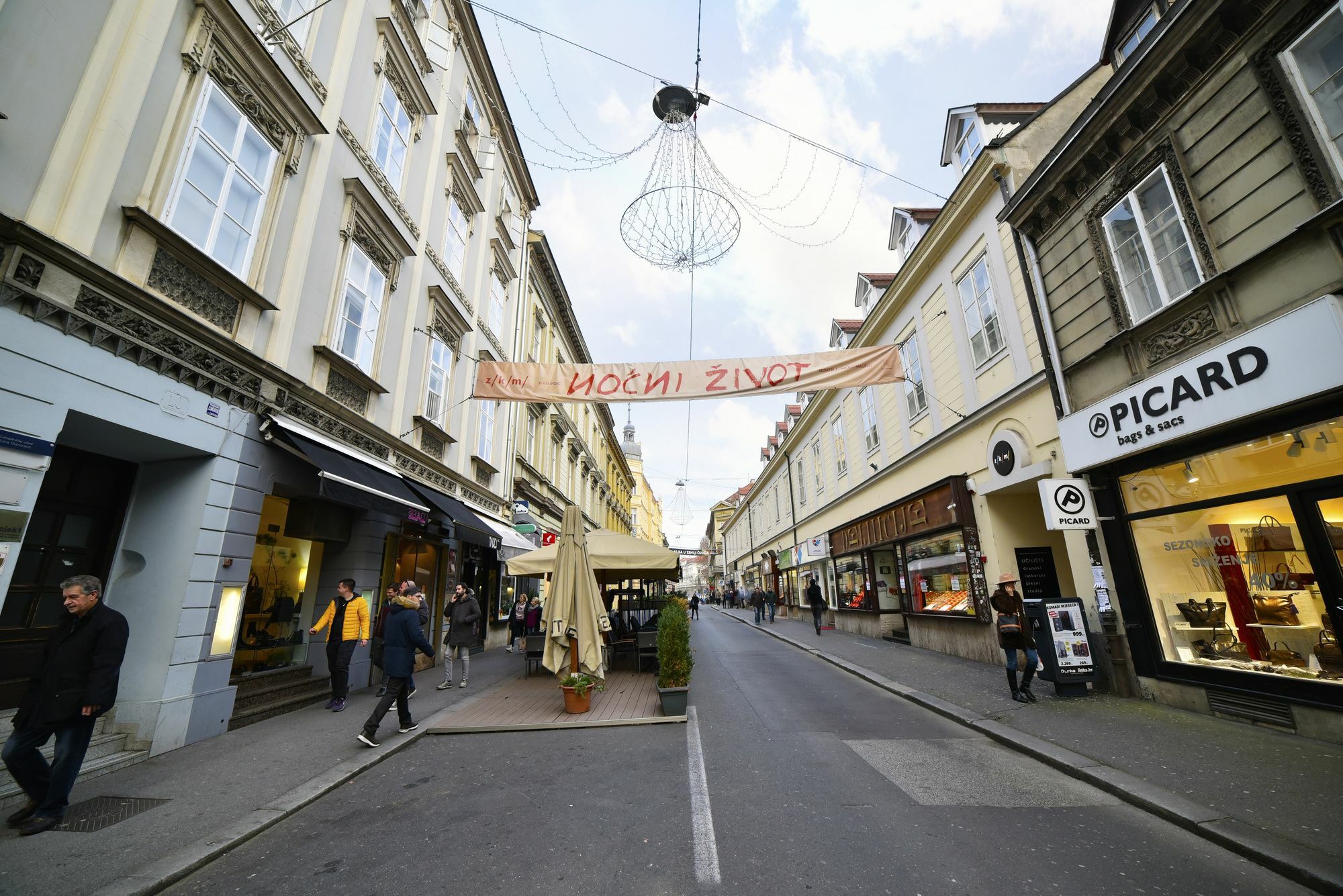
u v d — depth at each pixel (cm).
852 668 1085
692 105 606
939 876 329
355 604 805
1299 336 524
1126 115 723
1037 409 943
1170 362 677
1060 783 481
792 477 2878
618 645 1310
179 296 590
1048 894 310
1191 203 650
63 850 362
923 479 1384
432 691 930
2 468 420
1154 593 725
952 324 1230
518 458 1789
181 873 338
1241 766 475
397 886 327
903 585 1496
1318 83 538
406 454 1060
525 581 1966
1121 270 761
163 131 571
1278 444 578
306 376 788
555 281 2277
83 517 587
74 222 483
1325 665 544
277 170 741
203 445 604
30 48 459
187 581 588
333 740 614
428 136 1220
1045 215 888
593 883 326
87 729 413
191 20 605
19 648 521
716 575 7638
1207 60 634
